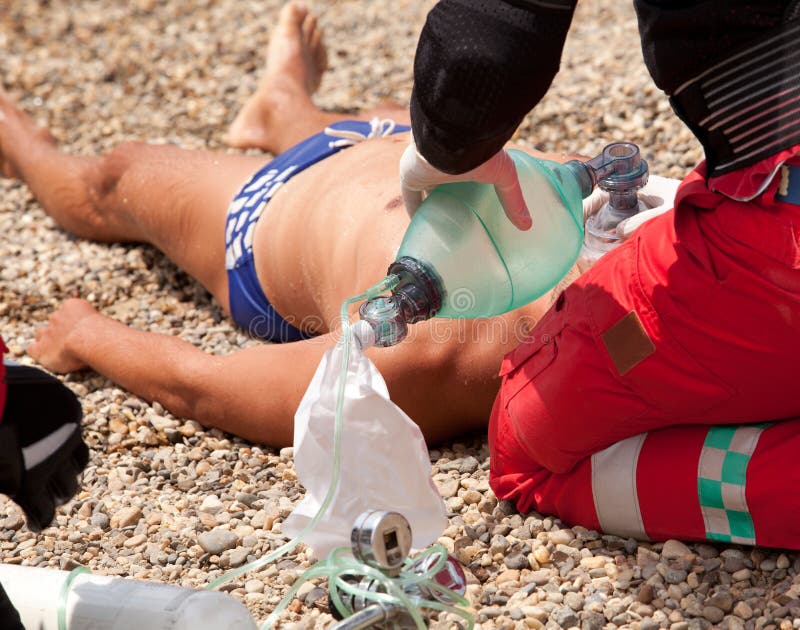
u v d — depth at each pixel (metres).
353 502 4.81
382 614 4.39
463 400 6.46
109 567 5.84
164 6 13.45
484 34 4.41
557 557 5.55
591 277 5.48
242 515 6.19
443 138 4.56
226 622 4.62
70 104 11.63
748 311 4.91
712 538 5.36
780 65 4.56
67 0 13.88
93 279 8.94
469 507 6.09
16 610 4.68
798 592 5.04
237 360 6.91
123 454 6.95
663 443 5.44
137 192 8.58
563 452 5.59
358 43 12.12
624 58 10.54
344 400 4.71
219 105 11.27
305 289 7.43
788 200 4.77
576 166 5.55
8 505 6.45
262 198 7.73
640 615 5.10
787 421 5.31
